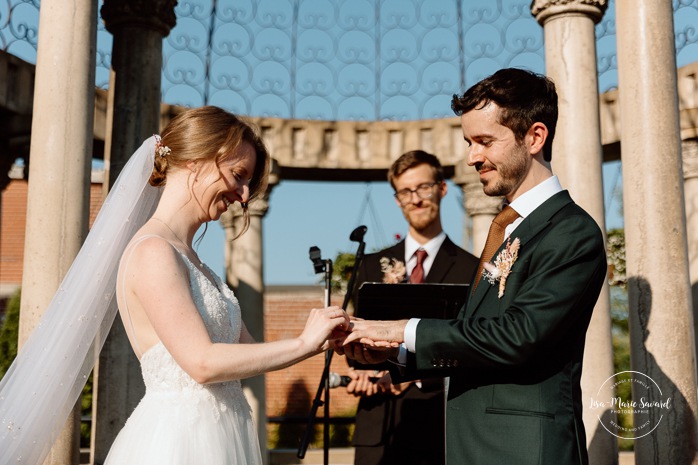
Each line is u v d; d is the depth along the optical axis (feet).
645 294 15.26
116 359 17.35
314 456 25.18
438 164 15.15
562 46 17.54
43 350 9.50
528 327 7.75
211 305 8.45
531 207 8.61
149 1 19.38
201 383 7.92
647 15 15.85
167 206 8.80
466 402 8.38
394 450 13.28
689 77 23.73
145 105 19.35
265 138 27.53
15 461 9.36
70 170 14.69
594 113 17.39
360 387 13.70
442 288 11.46
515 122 8.53
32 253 14.44
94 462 17.19
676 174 15.51
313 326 8.40
